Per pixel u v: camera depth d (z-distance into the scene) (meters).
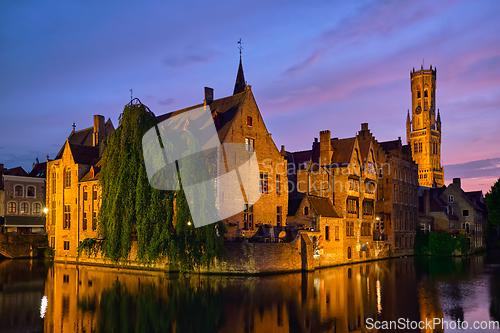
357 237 52.56
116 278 36.41
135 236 40.94
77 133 75.31
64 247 54.41
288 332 20.41
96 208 50.66
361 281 35.12
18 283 34.34
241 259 37.56
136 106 37.78
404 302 26.81
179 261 37.03
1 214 63.50
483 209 87.44
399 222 63.91
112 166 37.50
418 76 196.50
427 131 191.75
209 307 25.16
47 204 60.38
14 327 21.12
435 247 66.06
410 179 68.88
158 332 20.39
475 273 41.56
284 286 31.92
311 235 43.22
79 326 21.38
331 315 23.44
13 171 75.94
